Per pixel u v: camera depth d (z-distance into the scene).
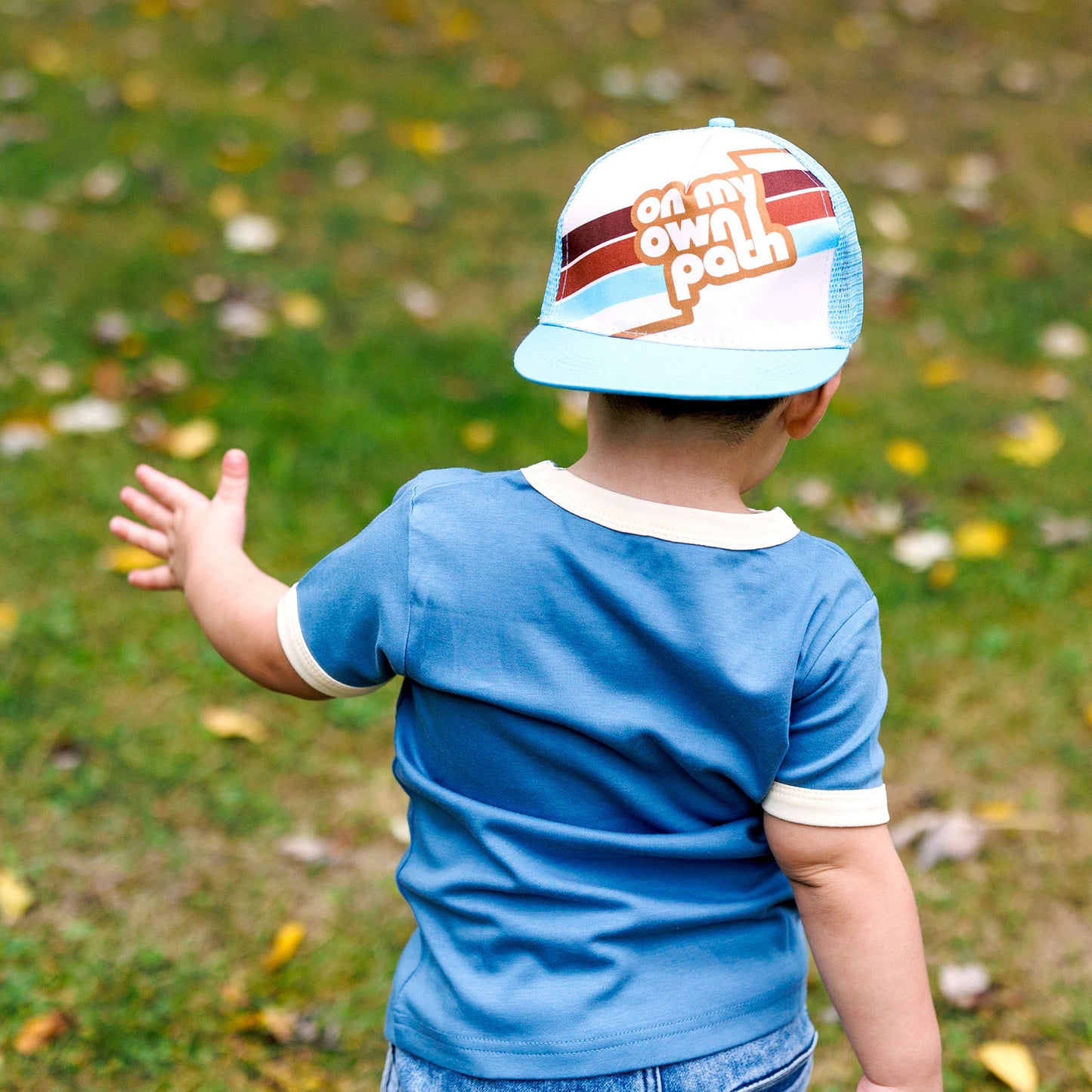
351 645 1.29
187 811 2.42
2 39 5.42
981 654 2.85
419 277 4.24
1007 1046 1.98
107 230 4.29
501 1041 1.22
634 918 1.22
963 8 6.38
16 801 2.40
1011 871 2.34
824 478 3.38
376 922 2.23
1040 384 3.84
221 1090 1.92
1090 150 5.15
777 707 1.16
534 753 1.21
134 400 3.56
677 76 5.59
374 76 5.46
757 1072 1.24
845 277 1.19
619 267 1.17
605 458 1.21
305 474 3.33
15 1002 2.03
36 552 3.03
